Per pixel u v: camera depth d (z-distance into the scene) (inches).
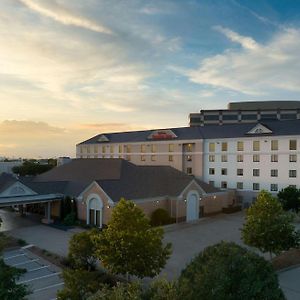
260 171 2480.3
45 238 1555.1
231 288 538.0
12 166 4183.1
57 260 1236.5
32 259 1263.5
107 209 1712.6
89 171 2126.0
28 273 1121.4
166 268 1179.9
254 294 539.8
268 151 2443.4
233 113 4776.1
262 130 2500.0
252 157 2519.7
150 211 1841.8
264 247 1127.6
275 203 1155.9
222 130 2802.7
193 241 1525.6
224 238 1577.3
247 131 2637.8
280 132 2433.6
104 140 3528.5
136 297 484.1
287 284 999.0
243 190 2541.8
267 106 5206.7
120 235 949.2
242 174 2566.4
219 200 2208.4
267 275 581.0
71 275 838.5
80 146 3762.3
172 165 2952.8
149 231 984.3
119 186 1822.1
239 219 2006.6
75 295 792.9
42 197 1865.2
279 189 2386.8
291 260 1210.6
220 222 1920.5
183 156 2898.6
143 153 3161.9
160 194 1909.4
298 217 1955.0
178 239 1557.6
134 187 1879.9
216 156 2706.7
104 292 533.3
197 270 580.1
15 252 1347.2
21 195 1825.8
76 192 1930.4
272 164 2427.4
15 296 631.8
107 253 960.9
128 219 985.5
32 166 3469.5
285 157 2370.8
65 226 1786.4
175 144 2938.0
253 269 565.6
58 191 1989.4
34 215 2055.9
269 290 559.5
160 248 980.6
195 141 2800.2
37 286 1016.2
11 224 1841.8
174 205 1897.1
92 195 1787.6
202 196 2060.8
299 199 2033.7
